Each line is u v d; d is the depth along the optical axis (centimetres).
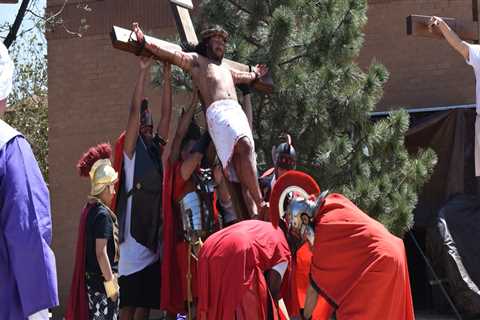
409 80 1458
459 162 1337
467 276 1236
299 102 1070
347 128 1109
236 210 729
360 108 1082
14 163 407
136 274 771
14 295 404
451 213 1290
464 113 1345
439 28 833
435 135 1352
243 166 711
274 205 656
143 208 773
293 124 1080
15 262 397
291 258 680
